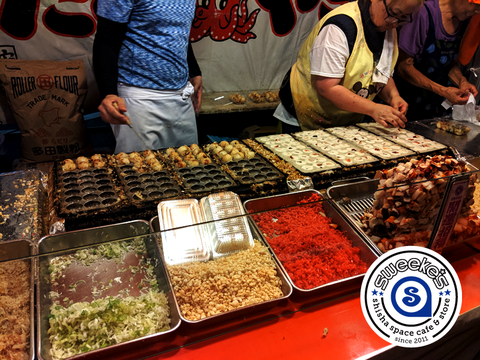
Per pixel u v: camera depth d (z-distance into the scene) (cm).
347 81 229
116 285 123
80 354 94
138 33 200
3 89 204
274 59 343
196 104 273
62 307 112
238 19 307
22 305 101
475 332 148
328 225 155
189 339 107
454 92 266
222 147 210
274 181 175
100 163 180
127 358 100
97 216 143
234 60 329
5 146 230
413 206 130
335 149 217
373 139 238
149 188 163
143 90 216
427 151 221
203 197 153
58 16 244
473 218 149
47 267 120
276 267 131
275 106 323
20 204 145
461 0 248
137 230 138
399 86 303
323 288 123
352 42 210
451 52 283
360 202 153
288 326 114
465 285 134
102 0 184
